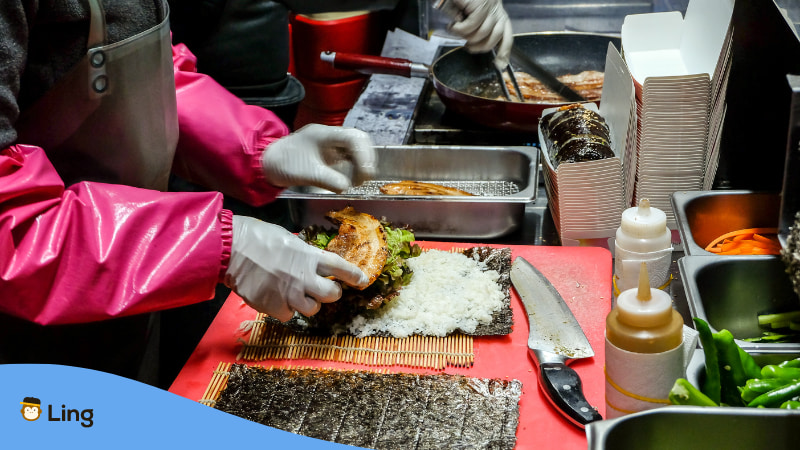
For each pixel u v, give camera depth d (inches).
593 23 116.0
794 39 50.0
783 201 46.3
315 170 65.4
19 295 45.3
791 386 38.9
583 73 100.0
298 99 100.8
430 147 81.3
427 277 63.9
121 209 48.7
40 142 52.8
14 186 44.6
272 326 61.3
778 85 54.6
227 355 58.9
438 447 47.2
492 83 99.6
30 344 56.3
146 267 48.6
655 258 54.9
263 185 67.8
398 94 100.9
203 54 94.6
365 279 56.5
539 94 94.2
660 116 61.5
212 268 50.8
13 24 44.6
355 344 58.9
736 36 60.1
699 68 66.7
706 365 41.5
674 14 70.7
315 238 64.1
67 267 46.9
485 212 70.3
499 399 51.1
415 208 71.0
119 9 52.5
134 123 55.9
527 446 48.1
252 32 93.0
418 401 51.3
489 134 87.4
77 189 49.3
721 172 66.9
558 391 49.6
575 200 66.1
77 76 50.9
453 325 58.9
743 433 35.0
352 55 93.7
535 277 63.2
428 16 124.6
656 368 37.7
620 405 39.6
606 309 60.5
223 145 65.9
